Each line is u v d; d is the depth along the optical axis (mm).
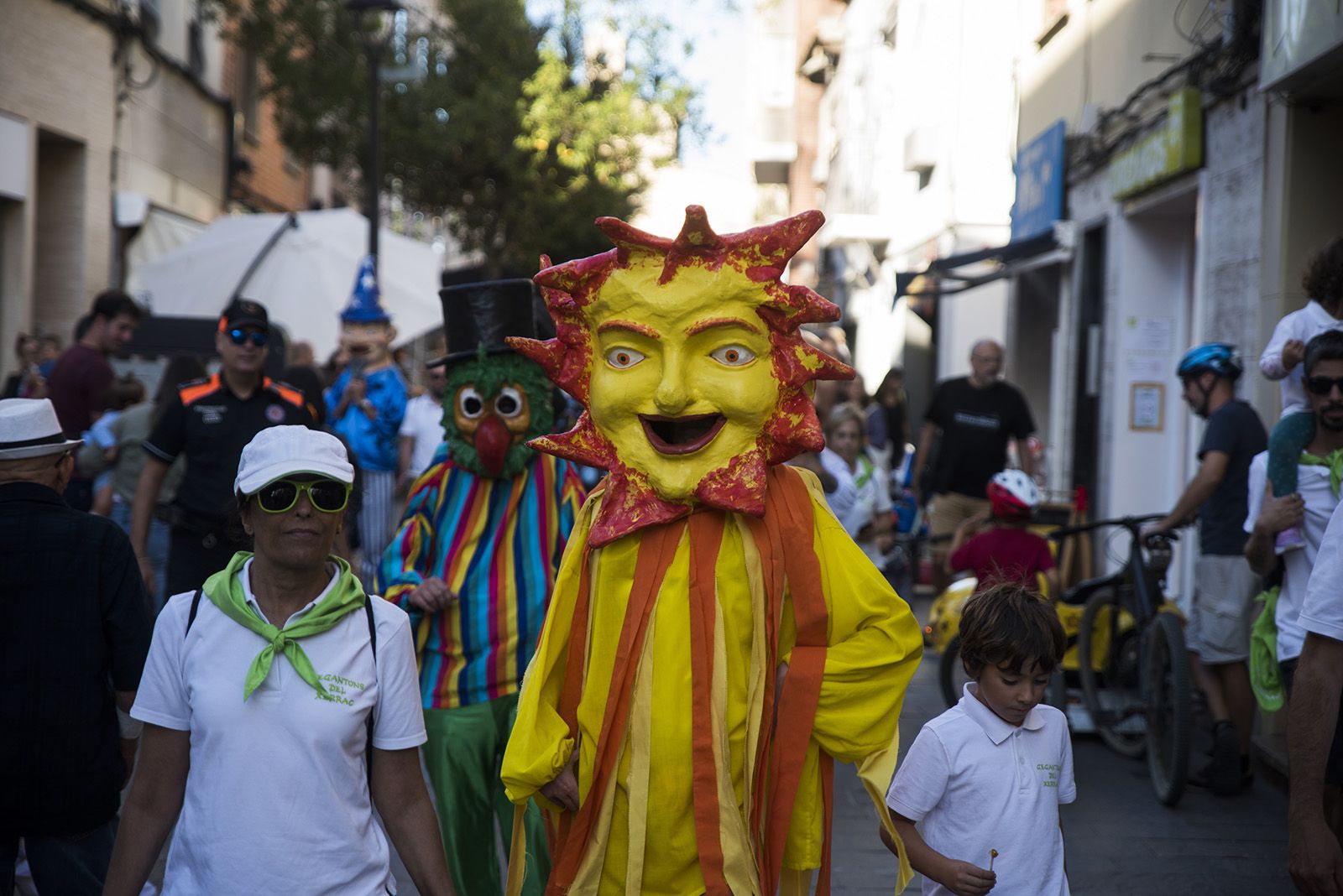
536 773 3141
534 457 4527
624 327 3154
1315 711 3227
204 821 2834
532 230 20750
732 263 3143
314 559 2941
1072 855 5395
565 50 21156
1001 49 17703
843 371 3162
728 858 3062
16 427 3684
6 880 3660
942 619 8344
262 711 2857
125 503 8047
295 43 19641
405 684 3029
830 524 3311
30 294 13461
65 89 13969
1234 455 6180
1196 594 6328
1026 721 3469
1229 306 8086
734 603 3154
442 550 4426
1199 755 6992
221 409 5941
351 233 14008
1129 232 10375
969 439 10242
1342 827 4141
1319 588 3246
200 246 13969
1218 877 5152
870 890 5012
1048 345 13656
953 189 17875
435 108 20203
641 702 3131
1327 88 6910
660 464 3160
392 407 8180
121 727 3889
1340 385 4418
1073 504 8906
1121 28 10414
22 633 3617
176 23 17328
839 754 3195
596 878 3170
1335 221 7195
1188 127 8594
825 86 34875
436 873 3012
